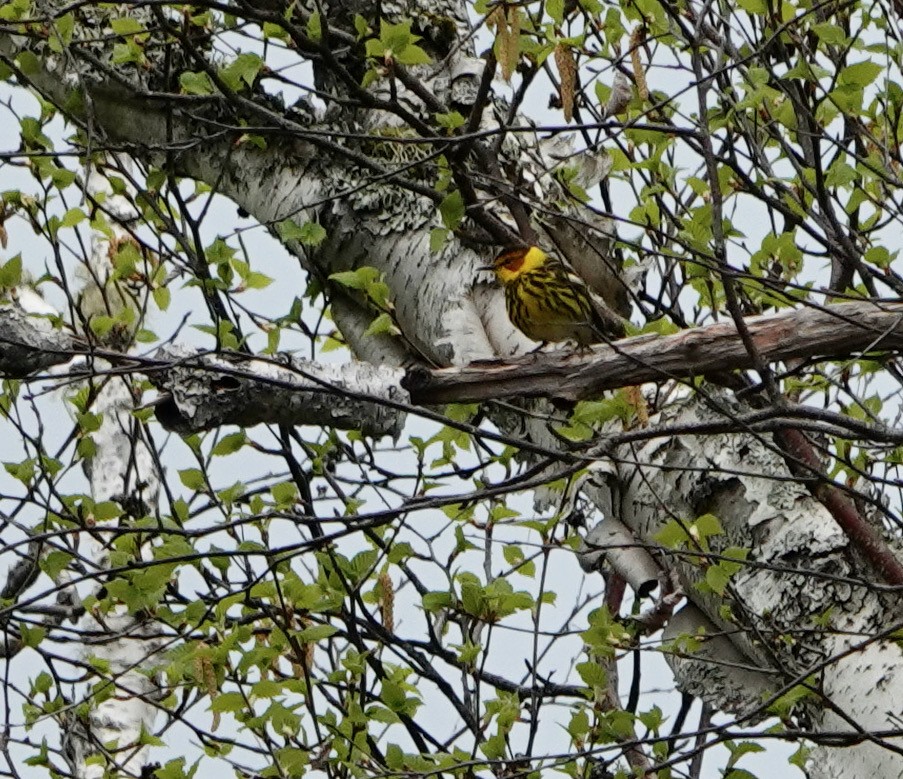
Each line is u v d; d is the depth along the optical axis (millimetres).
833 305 9617
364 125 12406
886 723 9500
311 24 10453
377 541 11516
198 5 10430
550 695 11898
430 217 11953
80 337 10172
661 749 10289
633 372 9633
